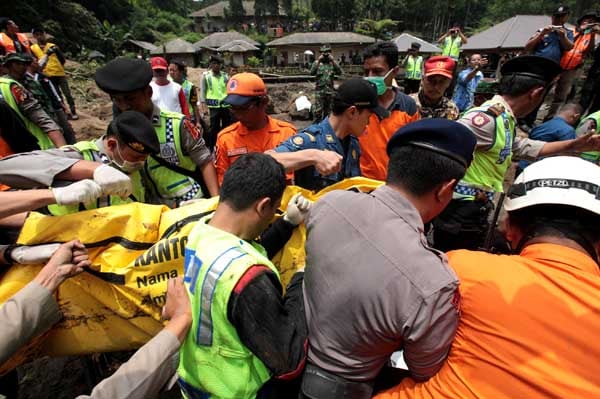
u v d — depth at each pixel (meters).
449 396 1.06
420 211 1.25
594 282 0.96
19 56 4.84
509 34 17.31
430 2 65.50
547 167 1.14
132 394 1.14
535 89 2.34
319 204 1.34
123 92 2.03
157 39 57.25
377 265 1.10
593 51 7.75
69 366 2.48
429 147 1.16
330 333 1.19
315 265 1.25
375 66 3.01
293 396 1.35
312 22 74.69
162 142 2.26
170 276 1.52
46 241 1.49
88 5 48.81
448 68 3.47
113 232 1.53
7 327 1.21
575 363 0.91
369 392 1.24
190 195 2.40
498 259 1.11
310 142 2.10
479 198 2.55
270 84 17.91
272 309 1.08
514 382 0.95
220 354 1.15
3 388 1.75
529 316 0.96
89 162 1.63
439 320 1.02
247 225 1.22
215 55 6.94
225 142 2.70
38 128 3.16
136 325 1.56
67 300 1.51
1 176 1.53
